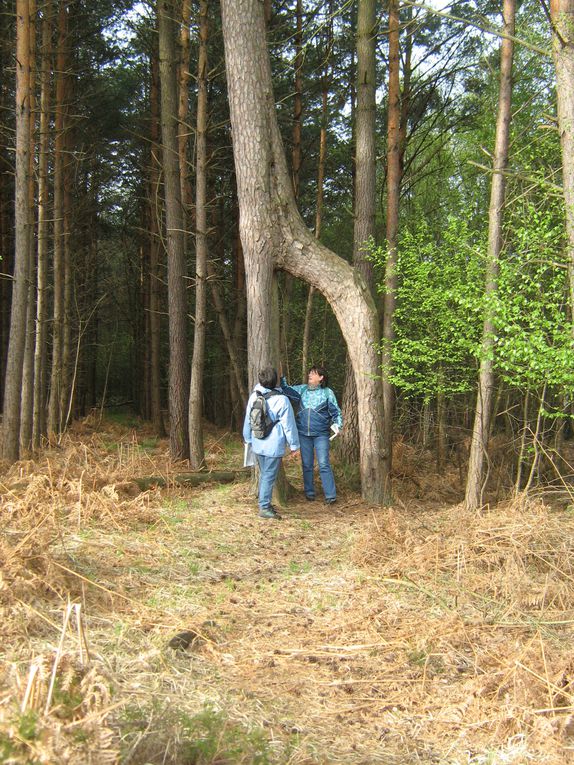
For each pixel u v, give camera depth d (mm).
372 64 10203
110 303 26672
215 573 5387
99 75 18156
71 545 5582
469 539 5934
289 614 4520
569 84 6051
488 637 4121
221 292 18656
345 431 11109
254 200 8266
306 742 2898
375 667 3729
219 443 15617
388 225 9867
